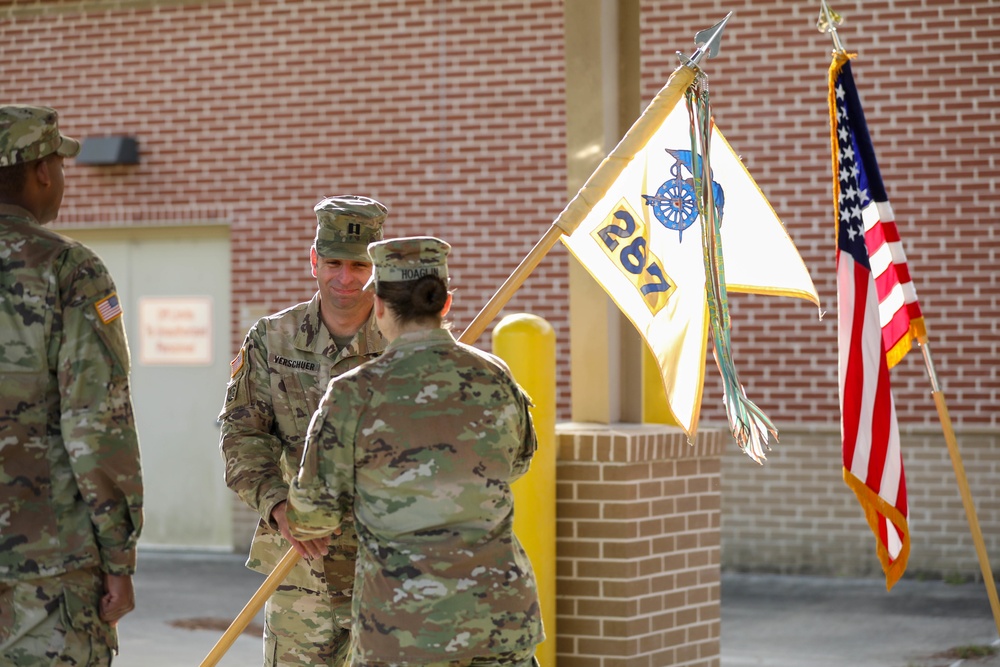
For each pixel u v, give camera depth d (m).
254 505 4.34
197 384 12.12
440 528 3.58
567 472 6.25
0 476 3.56
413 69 11.38
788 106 10.54
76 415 3.58
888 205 5.02
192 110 11.90
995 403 10.17
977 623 8.86
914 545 10.33
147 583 10.61
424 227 11.37
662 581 6.38
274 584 4.43
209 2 11.82
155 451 12.23
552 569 6.14
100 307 3.66
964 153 10.23
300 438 4.56
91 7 12.09
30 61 12.29
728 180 5.44
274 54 11.70
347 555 4.44
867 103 10.40
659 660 6.36
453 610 3.52
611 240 5.00
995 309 10.19
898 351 5.05
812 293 5.49
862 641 8.38
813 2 10.48
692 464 6.54
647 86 10.77
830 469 10.48
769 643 8.34
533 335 5.98
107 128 12.09
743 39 10.62
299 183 11.66
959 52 10.23
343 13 11.53
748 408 4.85
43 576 3.57
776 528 10.60
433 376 3.67
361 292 4.52
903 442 10.32
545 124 11.11
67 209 12.20
